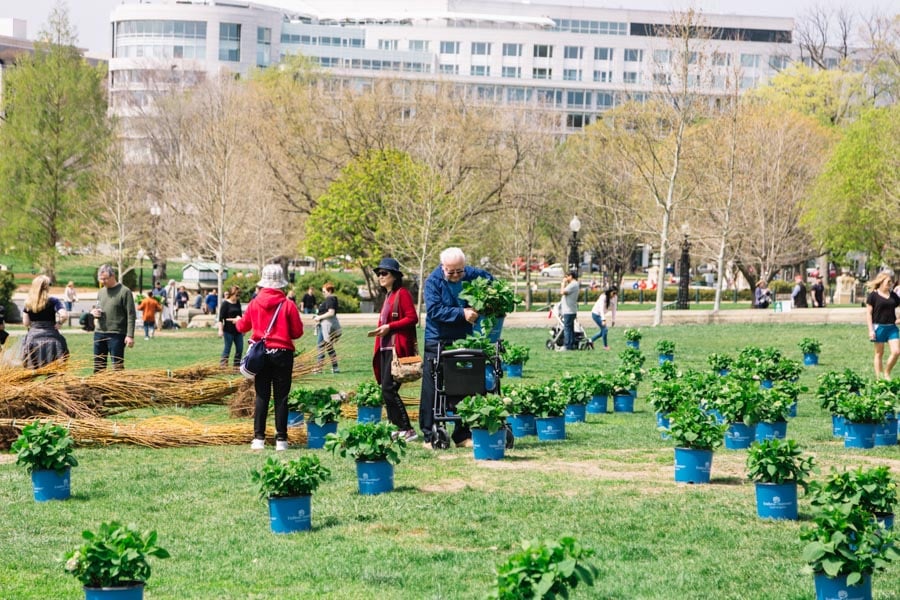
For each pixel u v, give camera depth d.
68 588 7.18
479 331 12.12
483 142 53.78
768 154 49.91
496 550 7.89
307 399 12.88
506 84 134.00
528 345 29.59
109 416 13.83
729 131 47.62
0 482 10.89
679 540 8.05
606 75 138.88
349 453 9.63
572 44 138.50
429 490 9.84
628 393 16.41
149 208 60.59
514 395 13.35
